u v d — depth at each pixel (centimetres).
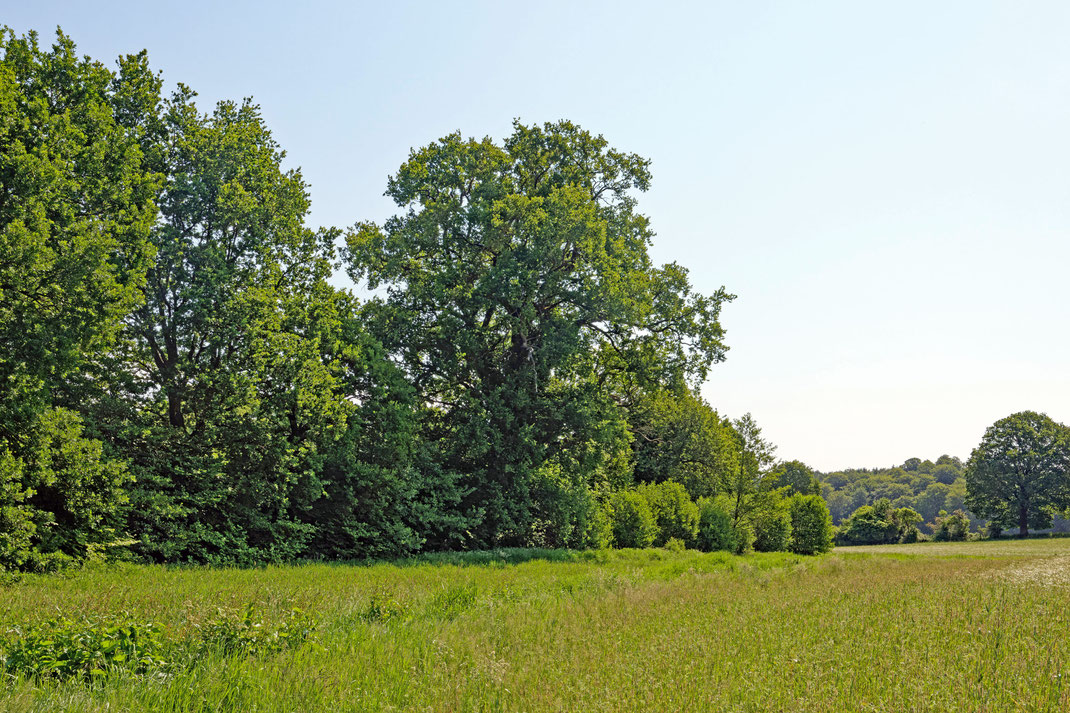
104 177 2031
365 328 3228
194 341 2381
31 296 1794
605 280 3306
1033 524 9356
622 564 2478
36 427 1756
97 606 1046
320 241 2919
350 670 729
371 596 1217
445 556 2714
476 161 3466
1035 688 656
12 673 672
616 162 3759
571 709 603
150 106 2464
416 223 3328
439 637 905
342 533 2752
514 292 3128
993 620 1059
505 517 3192
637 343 3756
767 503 4647
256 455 2438
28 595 1164
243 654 794
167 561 2161
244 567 2223
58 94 2088
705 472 4938
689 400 5212
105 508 1917
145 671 725
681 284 3759
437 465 3109
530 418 3403
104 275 1856
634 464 4816
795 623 1037
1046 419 9488
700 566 2306
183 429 2339
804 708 595
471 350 3262
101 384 2239
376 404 2883
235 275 2459
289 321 2698
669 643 852
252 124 2794
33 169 1734
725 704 600
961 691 632
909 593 1470
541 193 3666
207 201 2475
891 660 765
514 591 1449
